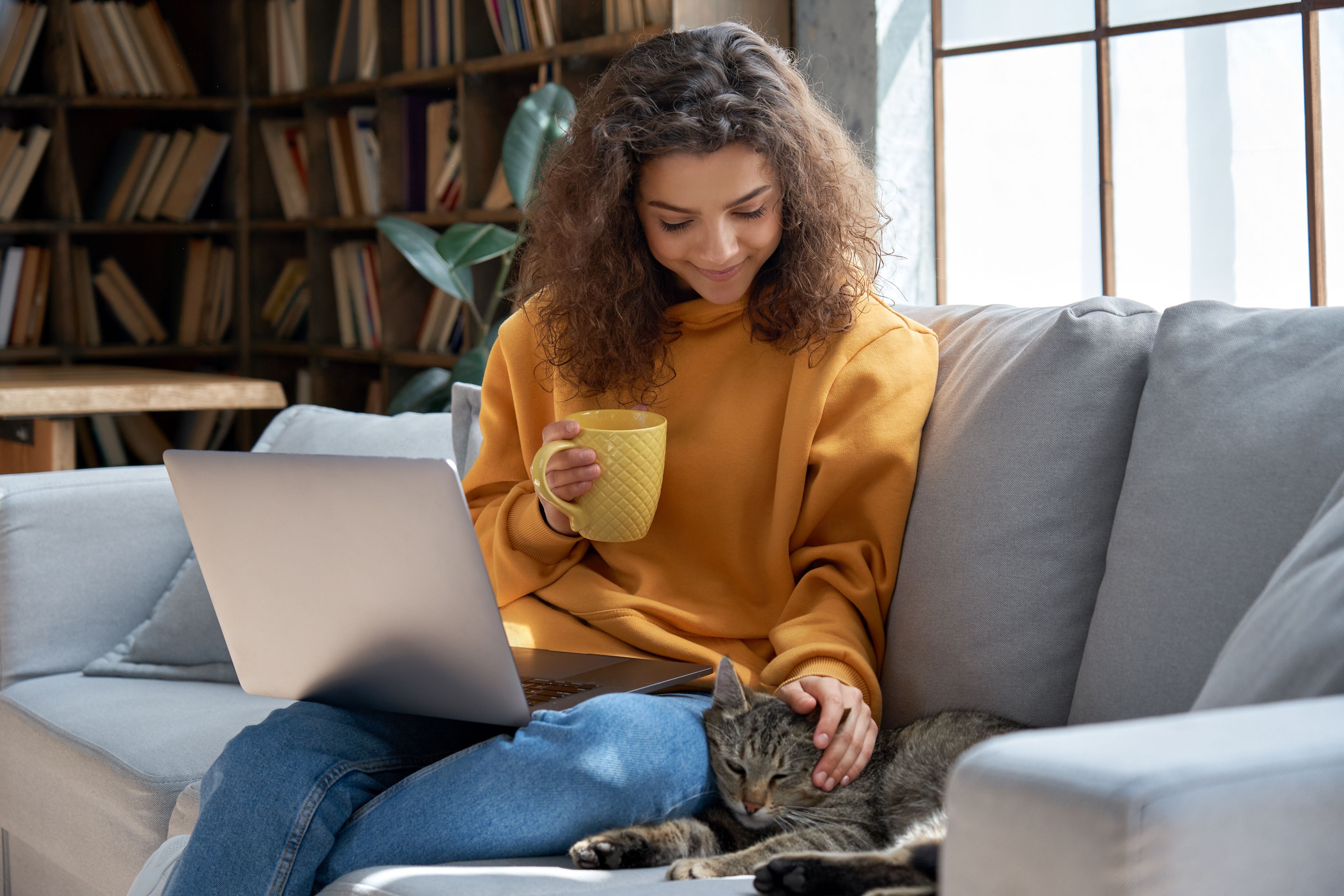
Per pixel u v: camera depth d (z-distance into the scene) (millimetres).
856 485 1354
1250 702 744
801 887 825
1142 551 1125
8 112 3871
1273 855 521
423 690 1112
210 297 4051
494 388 1598
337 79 3584
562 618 1405
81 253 3875
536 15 2846
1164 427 1156
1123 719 1103
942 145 2512
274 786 1058
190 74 4043
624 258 1418
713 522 1407
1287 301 2043
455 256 2707
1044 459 1252
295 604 1115
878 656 1348
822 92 2512
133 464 3979
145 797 1423
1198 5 2104
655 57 1370
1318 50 1954
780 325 1400
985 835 547
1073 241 2334
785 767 1206
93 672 1837
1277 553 1019
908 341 1422
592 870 1032
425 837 1043
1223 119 2094
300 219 3787
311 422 2113
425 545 995
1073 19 2281
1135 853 493
